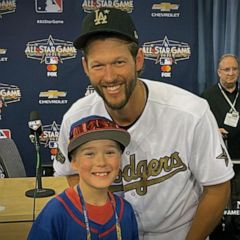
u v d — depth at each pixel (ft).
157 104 4.69
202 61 13.43
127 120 4.72
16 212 6.28
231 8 13.24
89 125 4.41
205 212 4.91
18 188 7.71
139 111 4.67
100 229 4.42
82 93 13.41
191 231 5.04
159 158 4.80
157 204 4.97
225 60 12.66
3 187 7.75
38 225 4.32
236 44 13.38
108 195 4.66
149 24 13.20
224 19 13.28
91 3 13.09
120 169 4.86
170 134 4.71
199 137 4.67
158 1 13.14
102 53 3.97
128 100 4.24
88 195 4.47
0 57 13.19
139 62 4.24
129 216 4.65
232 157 12.66
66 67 13.29
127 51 4.00
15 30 13.10
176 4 13.17
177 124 4.68
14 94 13.33
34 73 13.28
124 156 4.82
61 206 4.37
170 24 13.25
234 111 12.73
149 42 13.29
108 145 4.43
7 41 13.14
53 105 13.42
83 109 4.94
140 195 4.92
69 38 13.20
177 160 4.79
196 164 4.81
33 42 13.17
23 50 13.19
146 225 5.11
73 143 4.42
